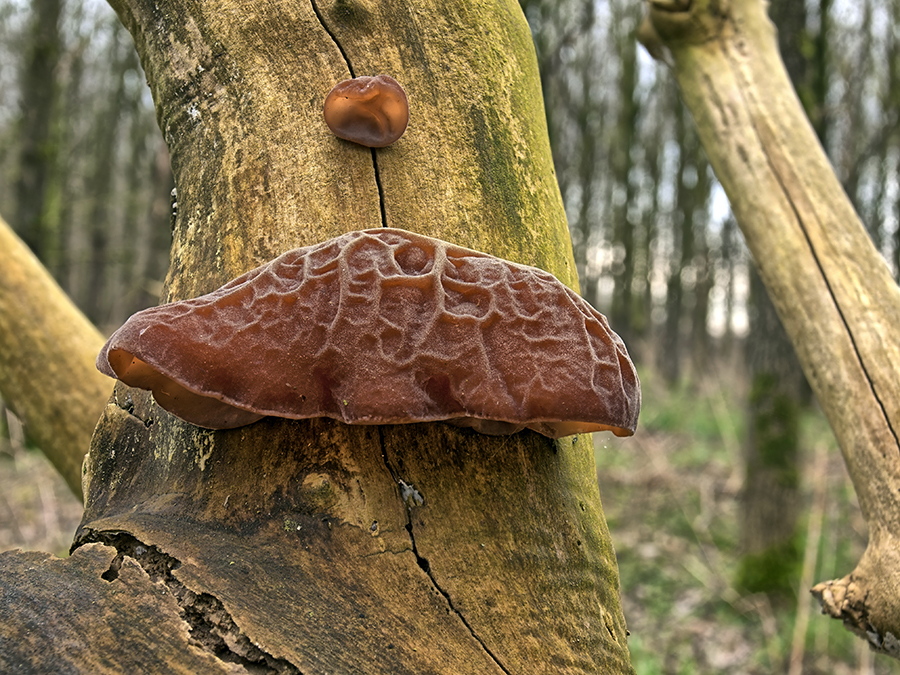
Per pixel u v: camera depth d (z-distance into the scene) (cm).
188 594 10
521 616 10
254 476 11
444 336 10
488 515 11
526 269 11
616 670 11
